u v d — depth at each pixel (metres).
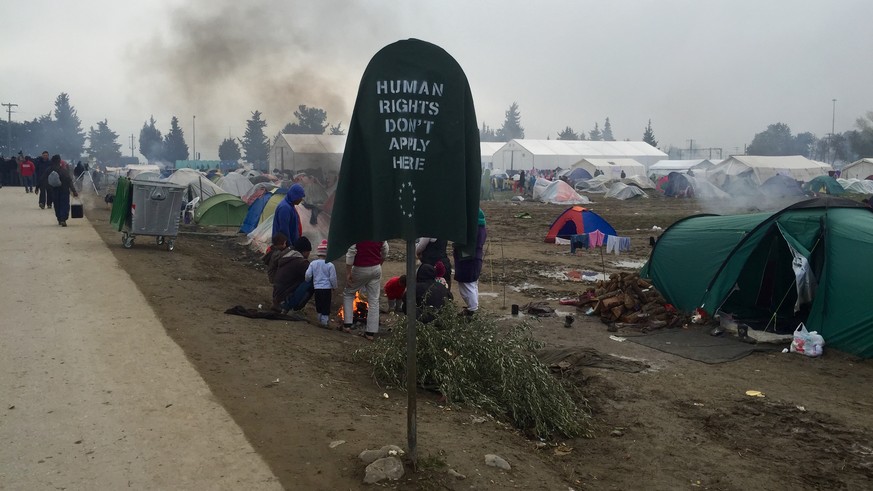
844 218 10.20
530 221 33.53
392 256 19.70
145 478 4.43
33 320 8.35
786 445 6.45
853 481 5.71
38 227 18.09
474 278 10.68
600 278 16.22
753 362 9.31
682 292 11.80
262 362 7.05
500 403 6.73
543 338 10.34
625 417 7.13
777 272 11.62
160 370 6.58
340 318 10.65
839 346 9.57
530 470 5.13
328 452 4.85
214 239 20.22
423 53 4.39
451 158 4.43
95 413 5.50
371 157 4.42
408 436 4.66
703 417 7.16
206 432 5.16
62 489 4.27
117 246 14.95
